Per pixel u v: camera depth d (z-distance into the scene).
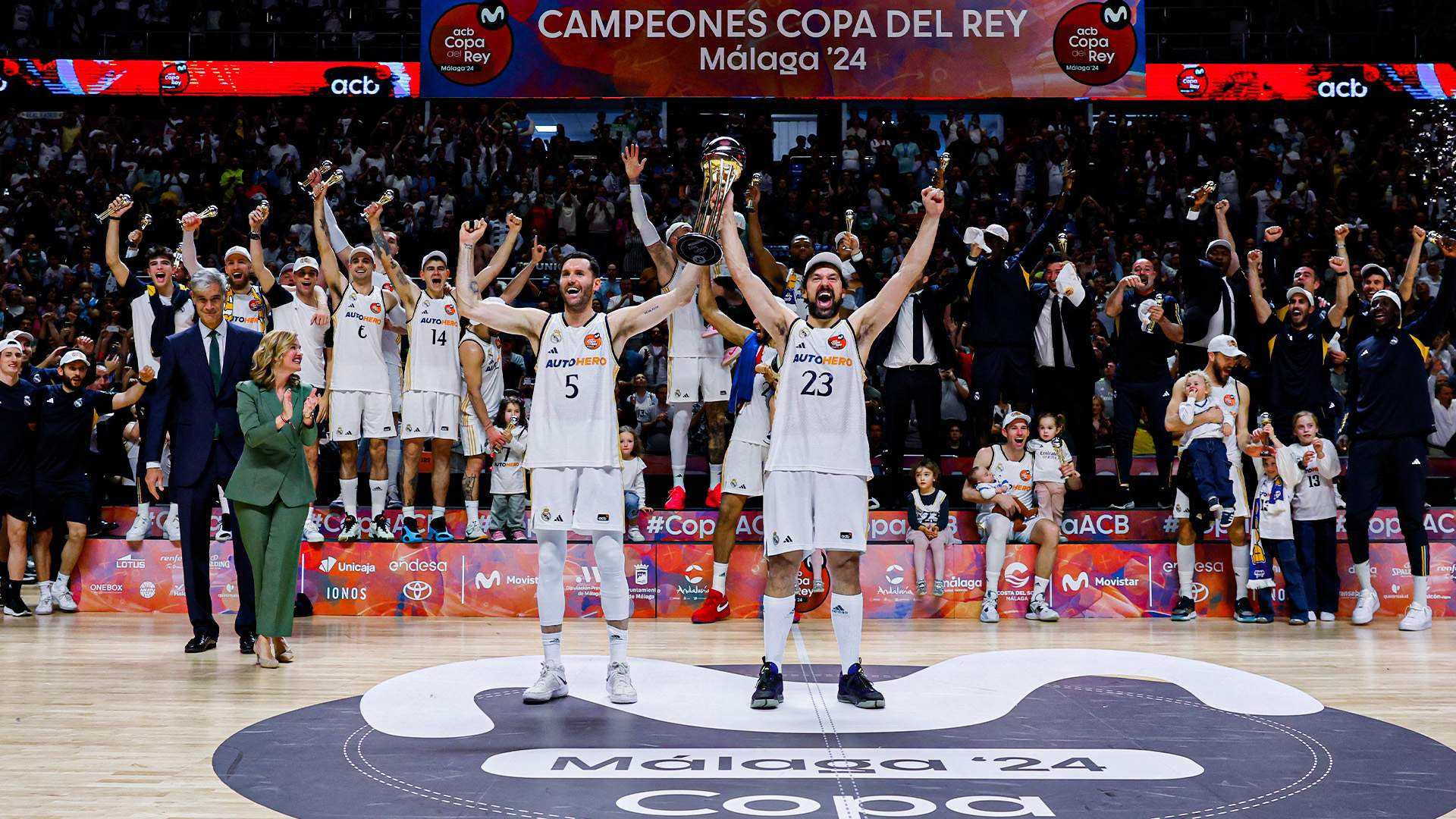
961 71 12.32
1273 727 4.16
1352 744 3.90
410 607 7.53
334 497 9.34
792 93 12.35
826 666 5.61
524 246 14.55
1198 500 7.54
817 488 4.47
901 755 3.71
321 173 7.69
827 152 17.34
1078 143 15.59
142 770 3.55
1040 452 7.86
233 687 4.95
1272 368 8.16
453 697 4.70
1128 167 15.62
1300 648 6.22
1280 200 15.04
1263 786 3.34
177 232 15.13
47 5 17.00
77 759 3.69
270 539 5.47
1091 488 8.63
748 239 8.49
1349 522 7.38
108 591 7.73
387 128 16.28
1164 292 13.15
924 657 5.91
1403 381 7.23
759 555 7.60
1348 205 15.30
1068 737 3.98
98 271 13.88
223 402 5.89
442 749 3.79
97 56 15.82
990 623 7.35
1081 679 5.19
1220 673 5.35
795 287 7.72
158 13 17.17
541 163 15.45
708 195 4.51
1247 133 16.25
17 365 7.44
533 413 4.70
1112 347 10.03
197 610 5.90
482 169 15.58
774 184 16.11
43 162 16.11
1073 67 12.27
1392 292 7.34
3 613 7.53
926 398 8.12
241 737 3.98
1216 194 15.12
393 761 3.63
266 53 16.28
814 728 4.12
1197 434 7.53
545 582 4.66
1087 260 13.18
